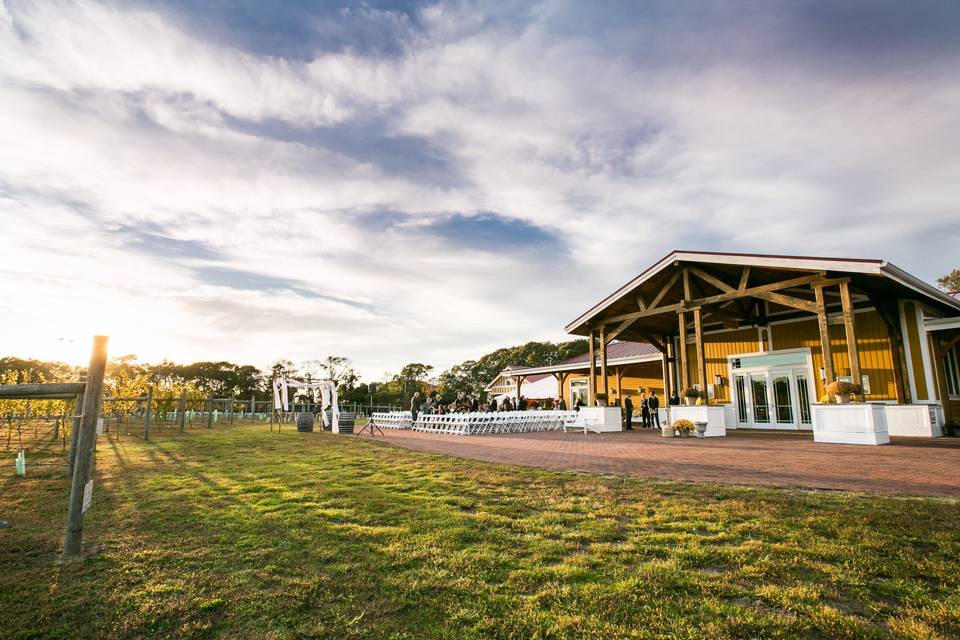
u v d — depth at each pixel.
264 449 12.63
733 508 5.08
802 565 3.54
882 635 2.56
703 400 15.53
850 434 12.17
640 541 4.20
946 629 2.62
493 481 7.07
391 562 3.84
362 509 5.56
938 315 17.47
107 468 9.15
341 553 4.09
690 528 4.52
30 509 5.96
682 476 7.17
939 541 3.89
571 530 4.59
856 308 16.69
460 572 3.61
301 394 47.97
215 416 31.78
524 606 3.04
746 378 19.77
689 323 21.59
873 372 16.11
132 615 3.04
